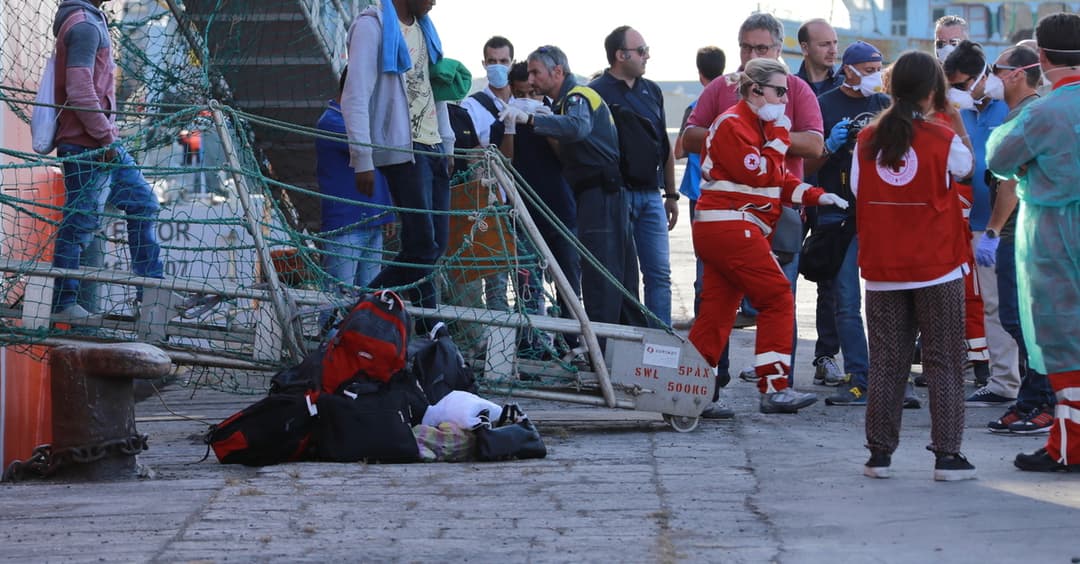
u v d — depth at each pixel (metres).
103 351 21.17
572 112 28.50
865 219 20.25
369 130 26.22
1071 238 20.58
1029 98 26.78
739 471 21.33
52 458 21.44
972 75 29.06
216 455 22.91
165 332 25.23
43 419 32.44
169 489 20.08
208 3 34.41
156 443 25.77
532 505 18.75
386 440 22.48
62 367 21.34
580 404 25.97
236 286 25.27
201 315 25.36
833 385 32.53
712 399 26.34
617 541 16.52
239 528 17.31
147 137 29.45
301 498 19.25
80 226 25.72
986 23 127.62
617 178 29.19
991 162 21.19
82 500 19.23
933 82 19.89
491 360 26.16
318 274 26.39
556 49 32.31
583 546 16.28
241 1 34.31
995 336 29.62
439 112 28.66
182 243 34.09
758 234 25.44
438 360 24.56
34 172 30.16
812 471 21.19
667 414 25.95
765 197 25.38
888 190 19.92
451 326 26.94
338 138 25.83
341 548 16.22
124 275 25.22
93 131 26.16
